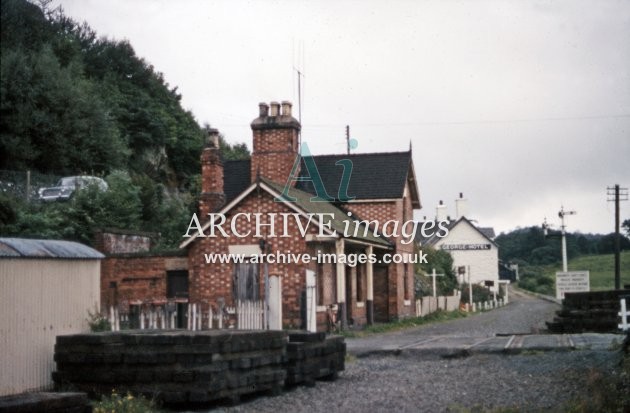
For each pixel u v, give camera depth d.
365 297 31.25
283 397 12.57
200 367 10.99
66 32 49.34
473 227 74.12
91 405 8.89
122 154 40.62
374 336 25.97
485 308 53.59
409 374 15.58
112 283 26.22
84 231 29.34
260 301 20.02
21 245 12.66
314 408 11.48
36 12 45.41
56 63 38.59
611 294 24.22
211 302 25.31
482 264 73.56
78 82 41.06
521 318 38.44
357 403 11.95
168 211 38.44
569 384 13.02
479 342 20.70
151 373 11.09
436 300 42.16
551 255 110.44
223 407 11.45
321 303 26.17
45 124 36.16
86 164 38.09
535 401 11.63
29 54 40.06
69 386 11.46
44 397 8.38
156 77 54.06
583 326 24.12
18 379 12.22
